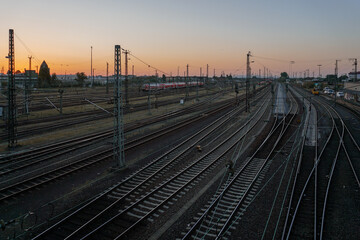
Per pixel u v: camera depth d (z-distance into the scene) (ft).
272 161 76.33
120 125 69.00
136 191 56.70
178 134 111.24
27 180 60.39
